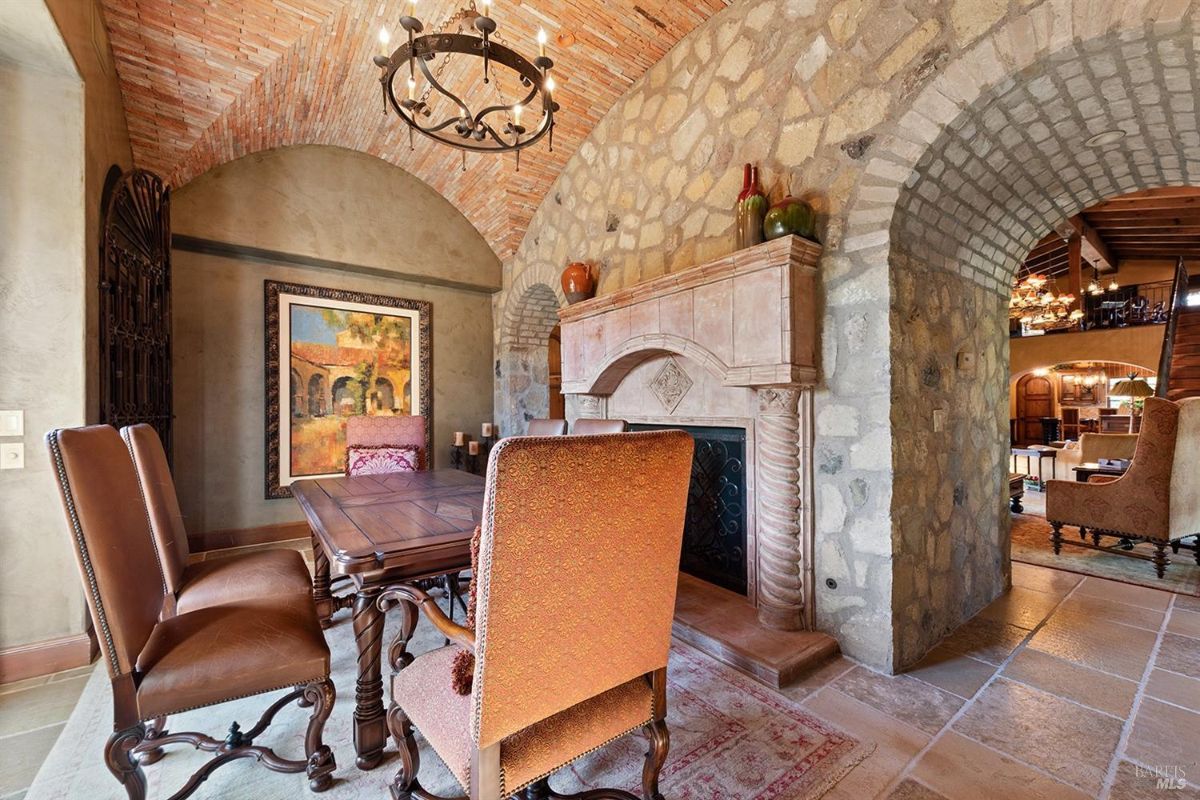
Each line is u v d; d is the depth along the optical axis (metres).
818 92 2.26
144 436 1.76
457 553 1.51
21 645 1.99
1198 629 2.31
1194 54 1.54
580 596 0.98
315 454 4.23
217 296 3.85
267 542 3.98
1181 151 2.12
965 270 2.55
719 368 2.38
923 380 2.19
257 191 3.93
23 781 1.42
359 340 4.50
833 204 2.19
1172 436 2.98
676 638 2.30
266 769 1.47
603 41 3.07
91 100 2.23
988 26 1.74
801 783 1.39
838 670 2.00
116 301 2.51
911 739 1.57
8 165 1.98
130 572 1.23
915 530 2.10
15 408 1.98
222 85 3.02
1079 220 6.68
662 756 1.21
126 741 1.15
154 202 3.07
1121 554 3.43
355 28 2.91
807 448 2.22
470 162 4.30
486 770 0.91
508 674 0.91
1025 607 2.59
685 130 3.01
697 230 2.91
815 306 2.22
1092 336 8.56
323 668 1.36
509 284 5.18
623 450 0.97
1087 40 1.54
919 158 1.92
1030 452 6.44
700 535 2.93
